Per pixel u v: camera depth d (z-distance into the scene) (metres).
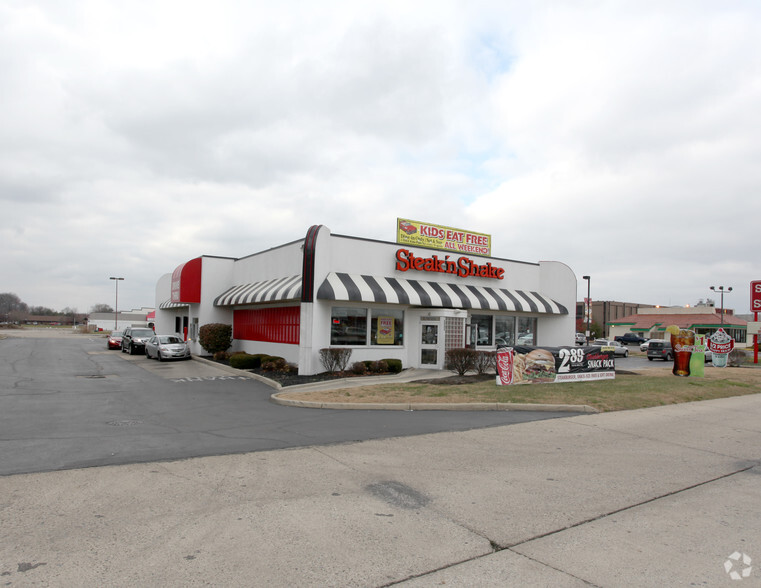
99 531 4.82
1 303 138.38
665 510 5.72
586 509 5.69
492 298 24.31
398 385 15.96
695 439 9.39
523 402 12.74
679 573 4.20
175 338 28.39
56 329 108.94
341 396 13.55
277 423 10.51
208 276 28.53
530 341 27.50
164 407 12.67
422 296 21.64
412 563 4.29
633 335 61.94
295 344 21.19
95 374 20.47
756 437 9.70
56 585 3.79
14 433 9.33
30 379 18.48
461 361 18.70
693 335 20.03
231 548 4.50
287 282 21.48
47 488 6.05
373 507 5.61
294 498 5.84
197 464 7.22
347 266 20.92
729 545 4.79
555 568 4.26
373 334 21.05
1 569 4.03
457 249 24.83
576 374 17.16
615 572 4.20
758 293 29.61
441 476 6.80
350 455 7.83
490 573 4.15
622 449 8.51
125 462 7.28
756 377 20.19
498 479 6.71
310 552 4.46
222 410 12.25
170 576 3.96
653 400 13.55
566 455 8.04
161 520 5.11
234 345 28.28
